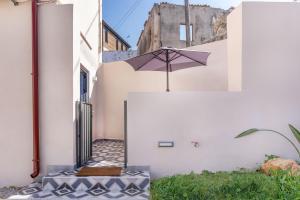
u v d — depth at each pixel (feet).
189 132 18.34
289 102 18.72
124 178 16.43
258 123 18.57
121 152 24.64
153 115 18.25
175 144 18.28
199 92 18.43
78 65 19.89
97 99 33.14
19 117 18.30
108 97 33.68
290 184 13.97
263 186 14.40
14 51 18.39
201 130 18.38
